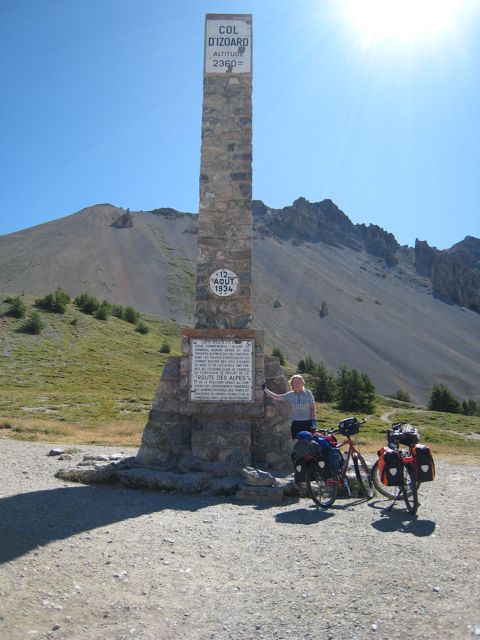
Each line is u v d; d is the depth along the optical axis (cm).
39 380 7650
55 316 12150
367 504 955
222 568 630
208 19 1384
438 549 663
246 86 1359
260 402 1212
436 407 9762
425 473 859
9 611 496
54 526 764
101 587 565
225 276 1286
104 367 9362
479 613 473
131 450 1797
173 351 12656
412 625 465
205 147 1338
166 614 511
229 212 1309
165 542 717
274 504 966
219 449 1194
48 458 1447
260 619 497
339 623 479
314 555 664
